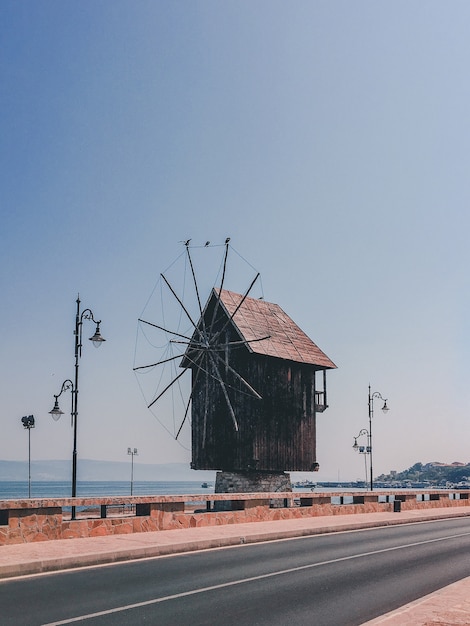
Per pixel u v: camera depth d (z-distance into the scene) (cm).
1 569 1389
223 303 4547
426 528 2777
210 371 4538
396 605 1180
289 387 4544
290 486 4600
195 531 2209
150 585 1312
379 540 2239
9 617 1025
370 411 5206
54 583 1321
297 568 1567
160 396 4772
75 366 2641
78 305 2677
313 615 1087
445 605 1098
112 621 1010
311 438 4616
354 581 1412
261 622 1030
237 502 2688
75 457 2573
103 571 1481
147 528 2175
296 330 4991
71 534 1936
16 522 1803
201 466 4478
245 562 1652
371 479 5112
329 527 2512
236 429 4281
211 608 1118
